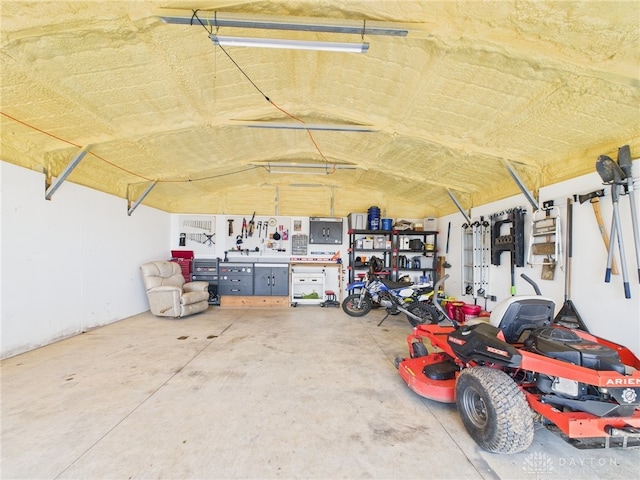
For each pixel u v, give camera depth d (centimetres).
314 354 338
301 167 577
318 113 354
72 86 252
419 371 245
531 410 173
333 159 527
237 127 386
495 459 168
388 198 679
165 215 636
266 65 269
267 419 206
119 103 286
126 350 343
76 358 316
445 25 191
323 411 217
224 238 661
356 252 664
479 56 211
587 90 210
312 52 252
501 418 162
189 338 393
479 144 328
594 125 244
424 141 356
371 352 346
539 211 338
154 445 177
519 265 369
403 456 171
